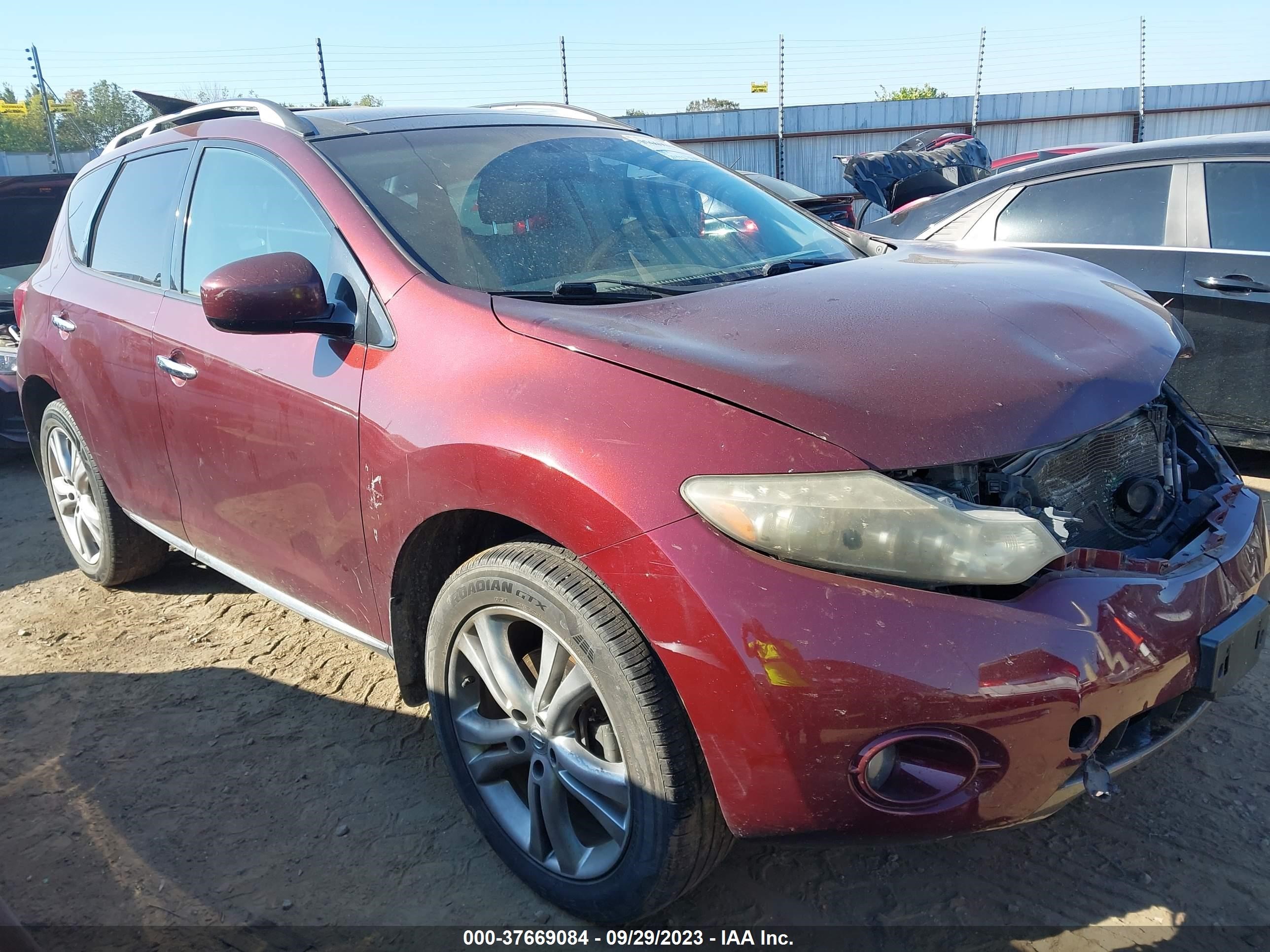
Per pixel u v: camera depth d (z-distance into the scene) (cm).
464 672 218
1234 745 256
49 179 607
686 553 165
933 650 156
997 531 161
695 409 173
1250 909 202
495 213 253
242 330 224
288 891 222
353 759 272
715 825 182
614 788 188
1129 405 194
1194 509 213
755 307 211
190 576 405
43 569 428
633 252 256
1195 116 2030
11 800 261
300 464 242
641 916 194
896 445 164
